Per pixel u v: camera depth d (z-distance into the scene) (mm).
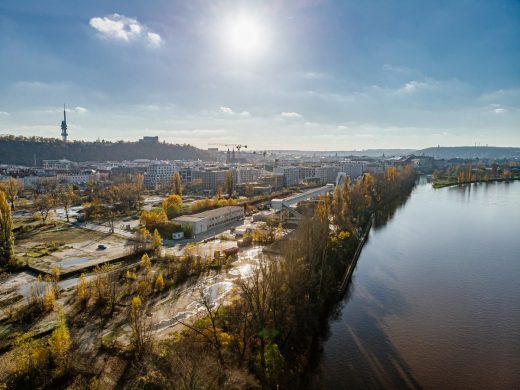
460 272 163500
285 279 110000
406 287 147500
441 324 119062
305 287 116812
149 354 85875
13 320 111312
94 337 102125
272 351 84625
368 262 176875
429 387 90812
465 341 109875
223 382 68562
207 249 187750
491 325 118688
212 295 130875
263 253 177375
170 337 99062
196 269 152750
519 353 104125
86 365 88750
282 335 98312
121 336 102312
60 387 81625
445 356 102688
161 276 135375
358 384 91625
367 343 108688
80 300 122875
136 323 94312
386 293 142000
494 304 133375
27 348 94125
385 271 164875
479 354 103688
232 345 87375
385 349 105875
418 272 163750
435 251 193875
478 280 154625
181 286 139750
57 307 120062
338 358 101625
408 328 116750
